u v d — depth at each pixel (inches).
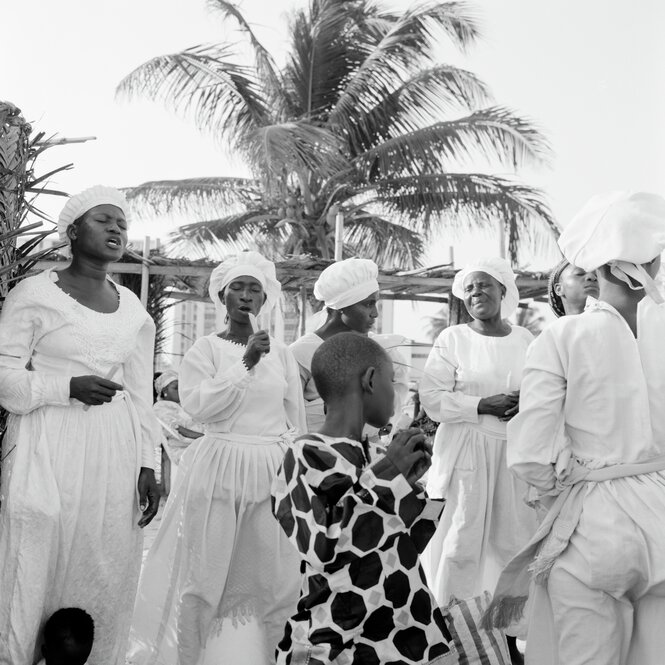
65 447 144.6
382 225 740.0
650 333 119.3
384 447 119.1
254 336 166.1
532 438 121.2
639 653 118.4
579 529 118.2
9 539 140.8
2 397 143.3
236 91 709.9
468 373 193.3
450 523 191.3
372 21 762.8
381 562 107.7
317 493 109.0
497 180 697.6
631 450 118.1
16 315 147.0
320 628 107.8
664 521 115.1
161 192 742.5
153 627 169.2
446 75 730.8
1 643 139.0
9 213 146.9
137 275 440.5
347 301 187.5
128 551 152.6
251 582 169.5
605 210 124.0
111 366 153.0
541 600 124.2
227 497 166.7
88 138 157.0
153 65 692.1
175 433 371.6
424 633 109.3
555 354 122.1
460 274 204.1
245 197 759.1
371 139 757.3
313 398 193.2
